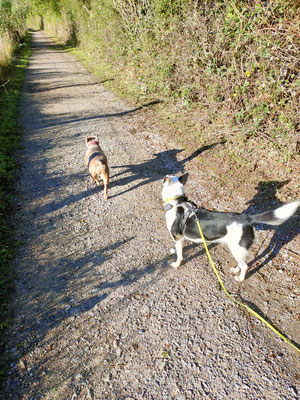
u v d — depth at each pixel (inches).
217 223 136.3
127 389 103.4
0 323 125.5
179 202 146.6
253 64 223.5
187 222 141.9
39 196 215.6
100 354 114.7
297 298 133.7
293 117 206.7
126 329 123.7
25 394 102.3
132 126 344.8
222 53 261.3
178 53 339.0
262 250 162.1
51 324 126.0
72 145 299.6
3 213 194.5
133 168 253.9
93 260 159.8
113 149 288.2
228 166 240.2
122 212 198.7
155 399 100.2
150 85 422.6
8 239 172.7
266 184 212.2
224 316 127.6
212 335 120.0
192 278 147.7
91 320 127.6
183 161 259.0
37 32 2450.8
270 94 215.5
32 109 414.9
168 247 168.2
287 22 196.2
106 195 210.5
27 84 569.6
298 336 118.3
